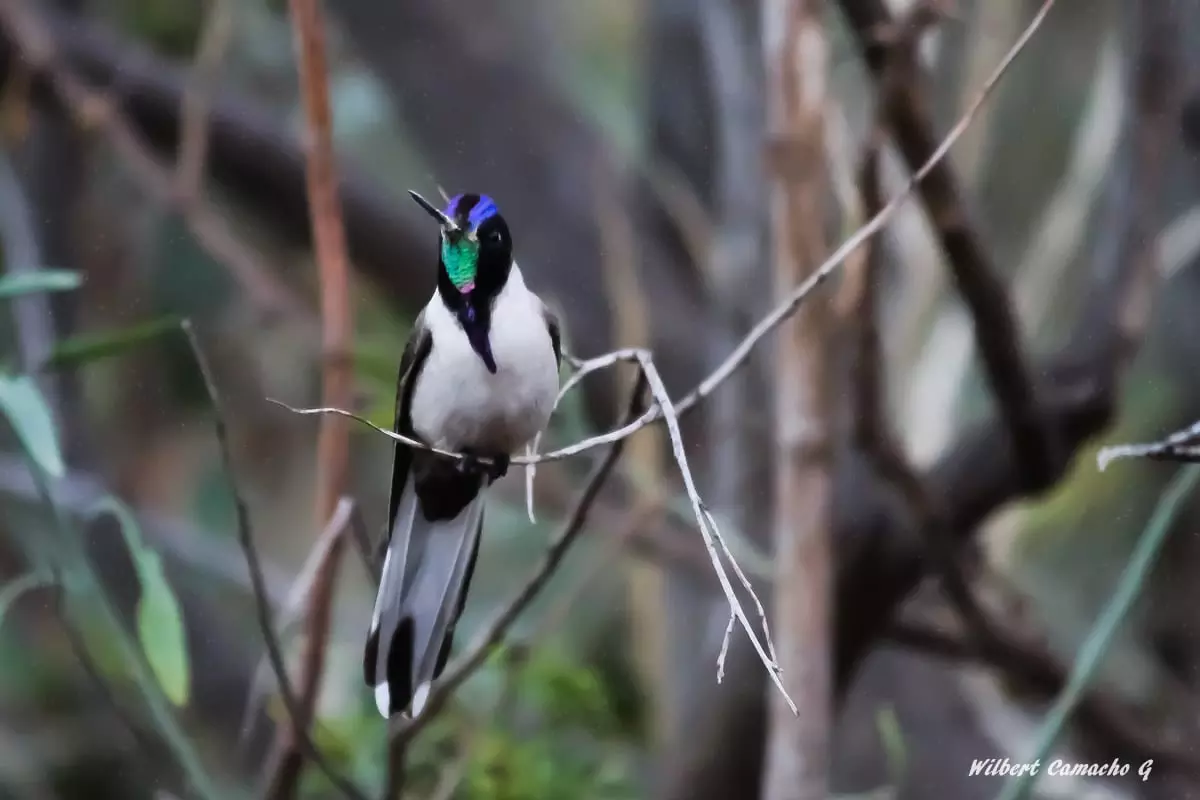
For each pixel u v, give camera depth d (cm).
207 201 1135
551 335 652
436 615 645
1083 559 1192
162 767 647
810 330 672
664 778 884
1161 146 871
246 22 1252
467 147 1151
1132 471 1157
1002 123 1176
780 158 678
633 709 990
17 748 966
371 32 1144
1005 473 848
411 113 1159
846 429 794
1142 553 593
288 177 1116
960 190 715
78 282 599
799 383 673
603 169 1157
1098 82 1084
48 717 995
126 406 1277
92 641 884
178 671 559
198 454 1327
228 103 1109
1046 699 959
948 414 949
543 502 903
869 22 672
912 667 1080
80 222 1210
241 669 1016
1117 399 855
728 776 855
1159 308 1125
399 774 613
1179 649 1137
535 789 739
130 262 1234
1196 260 1123
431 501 657
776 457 793
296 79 1283
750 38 938
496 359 631
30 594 1027
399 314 1177
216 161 1117
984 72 1003
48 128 1143
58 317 1196
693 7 1144
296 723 597
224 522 1308
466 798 757
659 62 1168
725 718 859
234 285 1238
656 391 482
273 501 1379
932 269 959
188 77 1128
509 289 644
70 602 812
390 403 745
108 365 1256
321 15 665
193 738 938
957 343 965
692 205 1088
